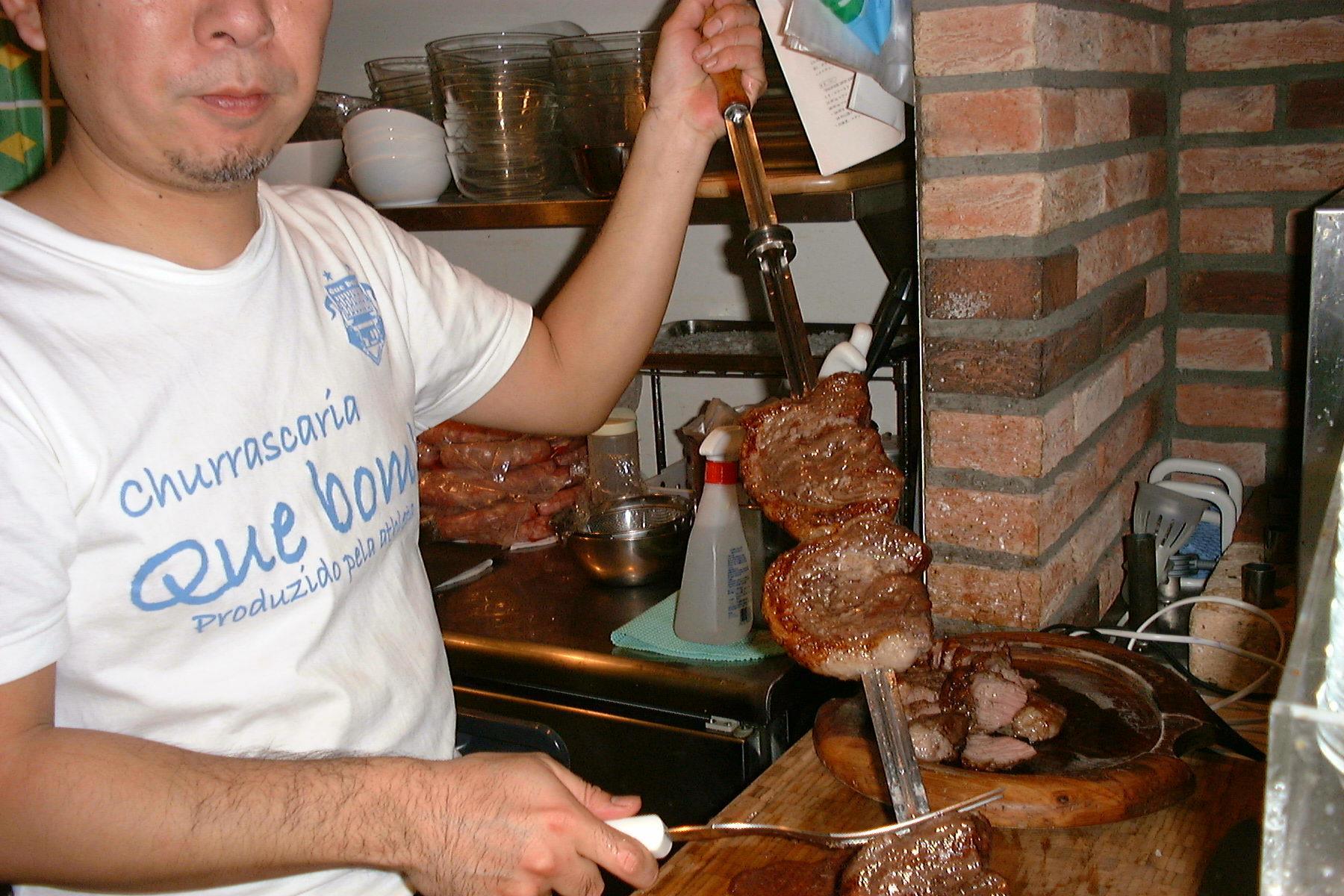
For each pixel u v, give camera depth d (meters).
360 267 0.99
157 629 0.80
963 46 1.19
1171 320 1.74
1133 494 1.65
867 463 0.91
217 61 0.74
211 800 0.69
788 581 0.89
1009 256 1.22
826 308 1.92
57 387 0.73
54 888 0.84
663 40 1.09
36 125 1.85
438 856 0.73
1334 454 1.05
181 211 0.82
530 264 2.15
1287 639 1.21
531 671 1.40
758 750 1.28
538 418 1.17
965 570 1.33
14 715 0.68
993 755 1.04
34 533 0.70
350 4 2.12
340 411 0.91
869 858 0.85
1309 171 1.59
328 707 0.89
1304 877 0.48
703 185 1.47
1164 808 0.99
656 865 0.78
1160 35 1.56
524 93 1.72
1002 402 1.27
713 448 1.36
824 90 1.35
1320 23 1.53
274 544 0.85
